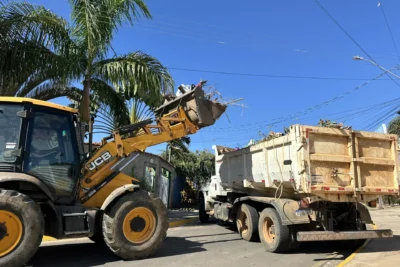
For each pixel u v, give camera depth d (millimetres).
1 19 10547
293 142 8125
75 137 7438
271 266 7141
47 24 10922
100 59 11773
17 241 6141
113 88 13469
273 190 9461
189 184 24703
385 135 8781
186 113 9375
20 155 6621
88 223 7188
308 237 7848
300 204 8156
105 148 8336
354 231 8156
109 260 7445
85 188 7918
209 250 8625
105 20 11172
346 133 8305
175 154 24828
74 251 8367
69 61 11031
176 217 15867
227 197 11930
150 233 7652
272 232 8656
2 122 6688
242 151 10562
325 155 8078
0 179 6188
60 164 7145
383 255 8055
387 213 21547
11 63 10492
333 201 8203
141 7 11695
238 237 10586
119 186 8312
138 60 11891
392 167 8805
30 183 6617
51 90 13703
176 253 8195
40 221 6359
